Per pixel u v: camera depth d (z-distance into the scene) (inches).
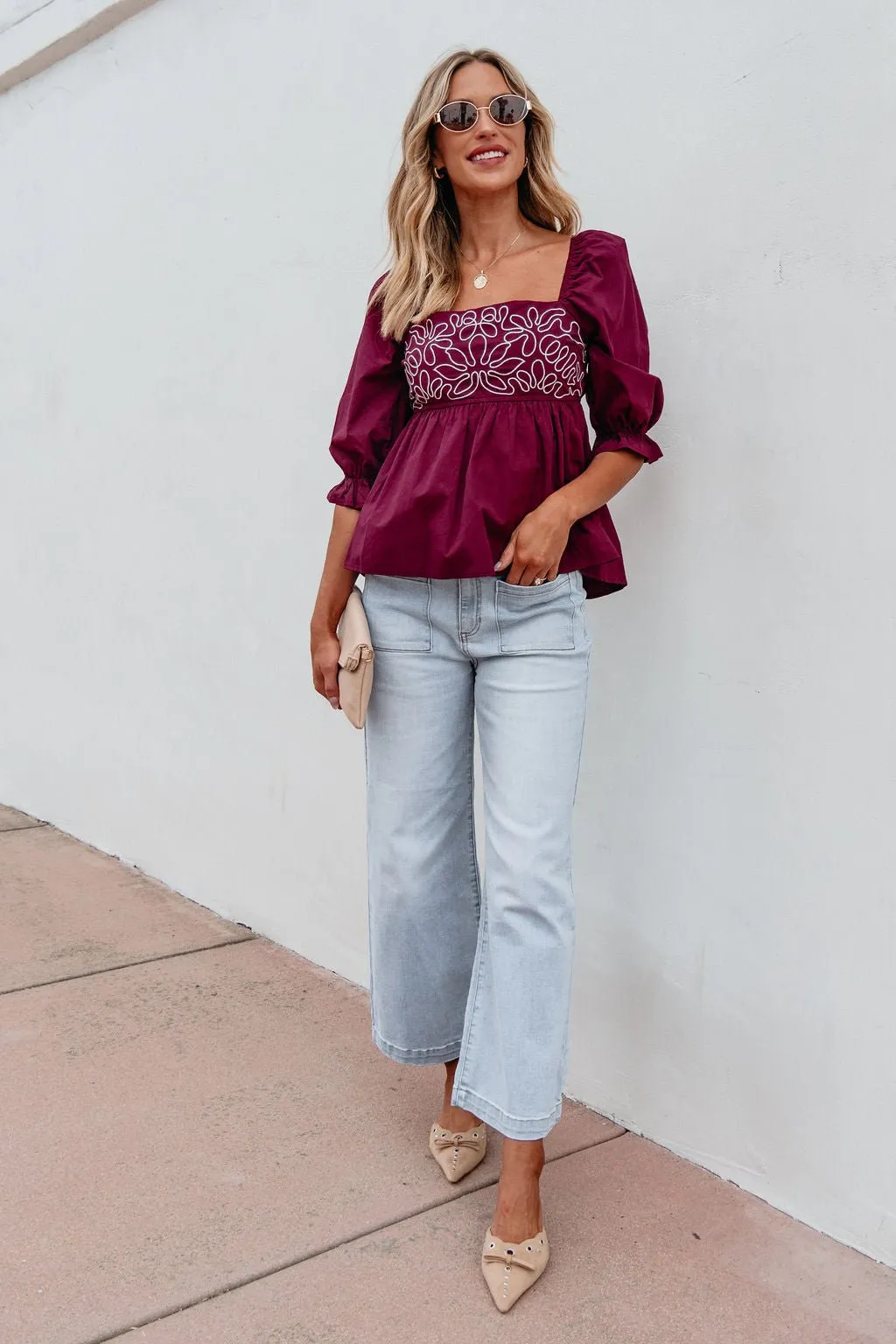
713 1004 86.7
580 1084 98.1
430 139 79.9
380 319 82.8
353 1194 84.5
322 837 124.0
